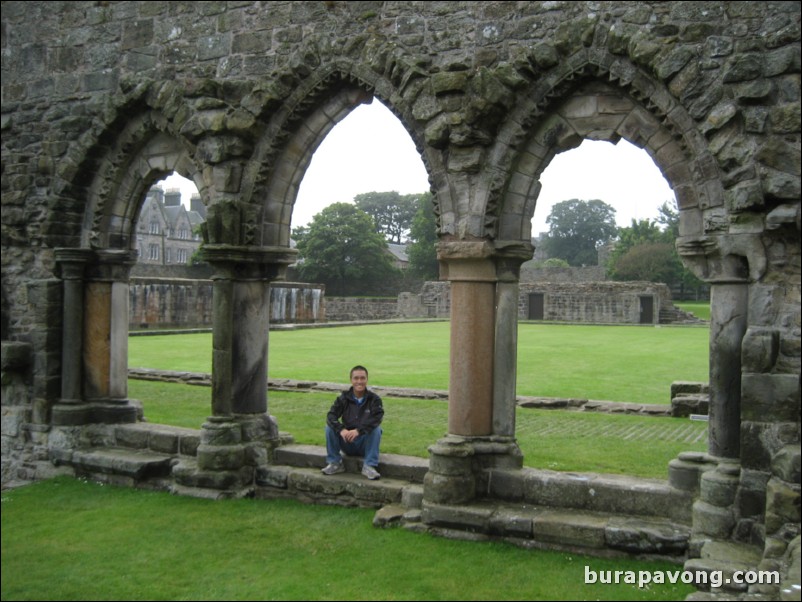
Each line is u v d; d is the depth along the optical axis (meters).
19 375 11.03
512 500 8.05
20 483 10.82
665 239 72.81
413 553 7.29
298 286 47.72
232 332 9.65
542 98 7.91
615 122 7.82
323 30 9.16
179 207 87.44
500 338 8.30
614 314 51.41
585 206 103.69
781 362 6.76
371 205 100.25
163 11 10.20
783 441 6.68
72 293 10.85
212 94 9.55
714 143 7.02
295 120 9.33
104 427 10.81
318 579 6.69
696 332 38.78
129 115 10.41
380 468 9.00
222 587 6.54
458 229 8.19
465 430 8.20
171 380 18.78
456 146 8.11
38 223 10.97
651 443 11.12
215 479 9.20
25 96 11.23
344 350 26.97
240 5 9.67
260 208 9.58
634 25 7.54
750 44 7.02
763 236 6.85
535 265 92.88
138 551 7.43
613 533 7.19
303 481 9.04
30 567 7.04
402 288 72.56
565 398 15.30
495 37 8.16
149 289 37.81
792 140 6.75
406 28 8.61
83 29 10.81
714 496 6.95
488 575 6.75
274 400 15.55
